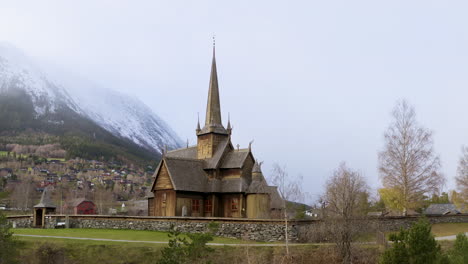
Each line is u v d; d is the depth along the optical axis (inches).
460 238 1321.4
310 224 2080.5
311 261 1807.3
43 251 1861.5
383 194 3270.2
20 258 1834.4
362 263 1801.2
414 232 1310.3
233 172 2731.3
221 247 1850.4
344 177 2514.8
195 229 2209.6
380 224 2283.5
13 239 1815.9
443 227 2564.0
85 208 5625.0
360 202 2502.5
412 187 2938.0
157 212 2741.1
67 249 1876.2
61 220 2591.0
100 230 2368.4
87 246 1891.0
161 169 2748.5
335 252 1847.9
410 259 1291.8
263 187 2623.0
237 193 2657.5
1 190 7436.0
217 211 2723.9
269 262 1780.3
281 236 2036.2
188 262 1425.9
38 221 2709.2
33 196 6943.9
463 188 3570.4
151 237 2106.3
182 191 2657.5
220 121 3073.3
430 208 4643.2
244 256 1797.5
